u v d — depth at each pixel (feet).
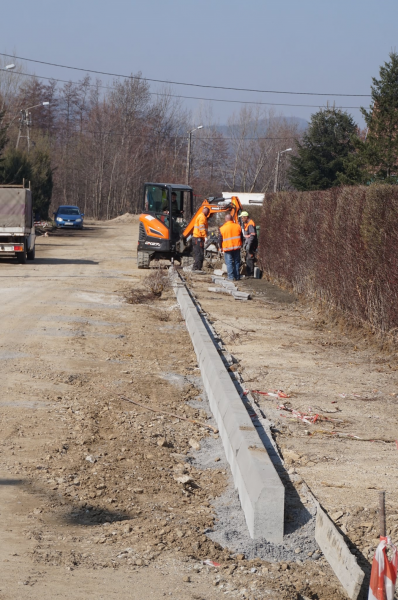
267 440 20.48
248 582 13.20
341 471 19.17
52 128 364.38
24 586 12.39
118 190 317.63
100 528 15.57
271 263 73.41
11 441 21.25
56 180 320.09
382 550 11.46
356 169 139.23
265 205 78.89
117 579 13.00
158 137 330.54
